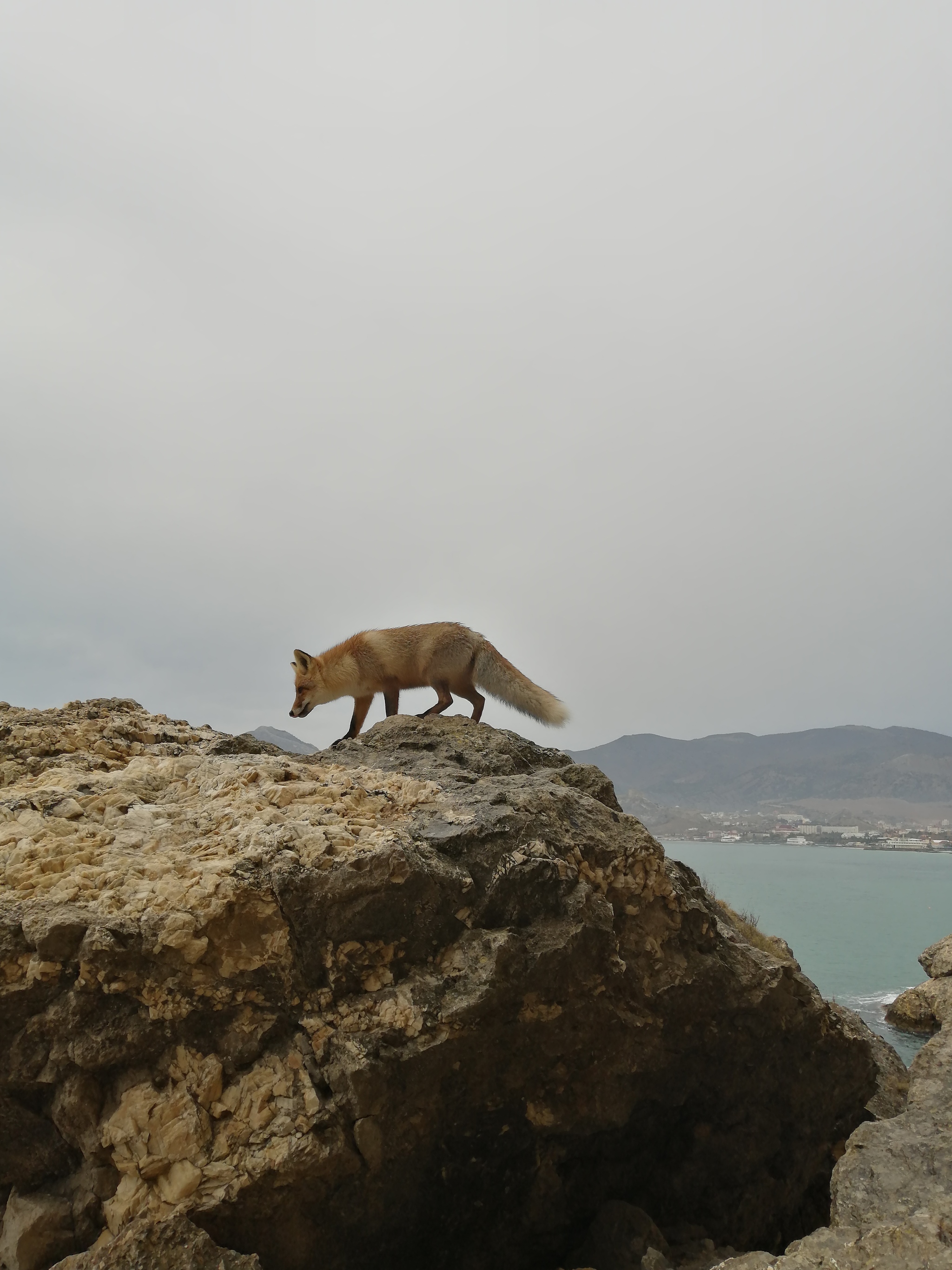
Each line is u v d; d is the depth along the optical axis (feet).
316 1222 6.02
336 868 6.73
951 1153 6.81
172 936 5.97
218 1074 5.99
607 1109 7.30
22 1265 5.36
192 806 7.44
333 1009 6.47
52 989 5.84
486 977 6.72
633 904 7.73
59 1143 5.86
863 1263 5.45
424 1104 6.50
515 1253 7.21
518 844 7.43
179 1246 5.11
